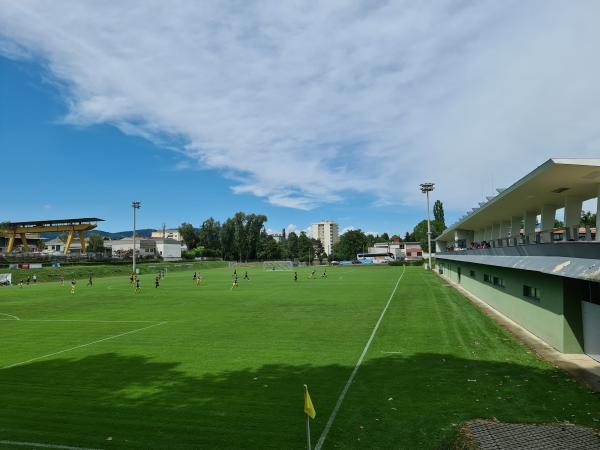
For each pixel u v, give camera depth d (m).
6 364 15.07
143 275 85.06
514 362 13.80
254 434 8.84
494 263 23.56
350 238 158.25
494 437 8.31
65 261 85.25
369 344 17.00
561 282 15.02
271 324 22.42
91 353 16.55
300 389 11.64
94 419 9.81
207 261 128.25
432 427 8.89
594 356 13.95
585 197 20.34
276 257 162.38
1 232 95.00
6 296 42.78
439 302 30.42
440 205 155.88
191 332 20.59
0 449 8.40
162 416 9.91
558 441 8.07
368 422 9.26
